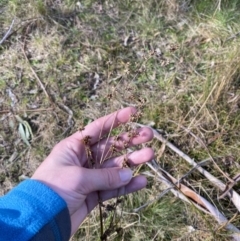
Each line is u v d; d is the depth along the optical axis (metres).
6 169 0.54
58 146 0.41
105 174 0.37
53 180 0.35
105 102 0.57
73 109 0.57
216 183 0.50
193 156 0.53
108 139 0.43
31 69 0.60
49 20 0.64
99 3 0.66
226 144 0.54
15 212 0.32
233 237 0.47
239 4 0.66
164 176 0.51
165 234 0.50
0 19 0.65
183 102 0.57
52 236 0.33
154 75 0.59
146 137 0.42
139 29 0.64
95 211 0.50
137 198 0.51
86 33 0.63
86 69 0.60
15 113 0.57
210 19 0.64
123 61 0.61
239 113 0.55
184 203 0.50
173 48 0.55
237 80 0.57
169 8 0.65
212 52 0.61
